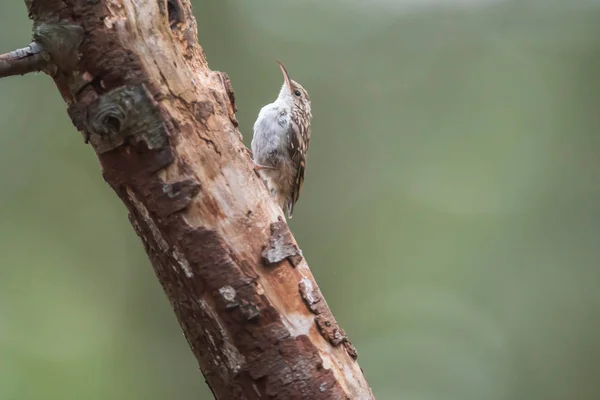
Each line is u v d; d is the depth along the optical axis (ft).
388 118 44.78
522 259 42.34
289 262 12.67
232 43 41.86
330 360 12.66
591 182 43.60
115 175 12.32
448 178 44.24
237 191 12.60
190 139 12.34
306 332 12.56
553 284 41.45
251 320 12.35
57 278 36.24
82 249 37.09
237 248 12.44
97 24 11.71
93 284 36.63
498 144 45.29
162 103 12.12
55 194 37.65
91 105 11.92
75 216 37.52
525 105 45.98
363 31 47.26
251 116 40.93
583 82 45.93
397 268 42.01
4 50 37.32
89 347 34.94
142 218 12.44
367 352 41.11
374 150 43.93
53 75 12.04
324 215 42.32
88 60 11.79
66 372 33.73
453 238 43.06
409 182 43.52
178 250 12.34
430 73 46.47
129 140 12.04
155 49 12.10
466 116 45.29
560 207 43.21
